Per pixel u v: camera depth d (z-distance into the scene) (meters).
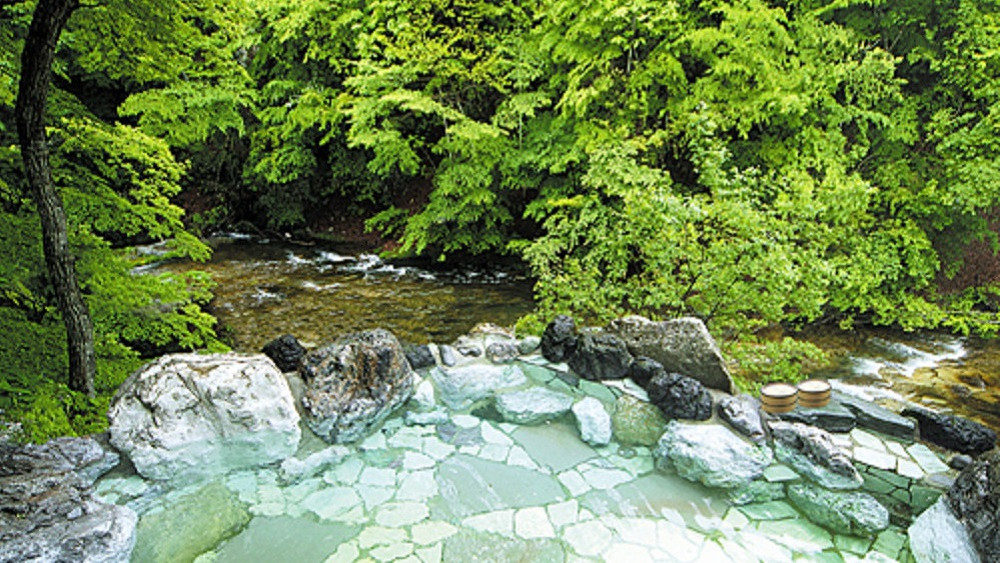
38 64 2.61
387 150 9.00
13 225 3.48
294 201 11.60
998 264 6.83
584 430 3.64
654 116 7.41
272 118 10.36
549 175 8.57
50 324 3.88
